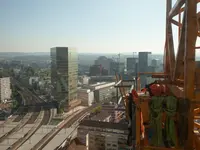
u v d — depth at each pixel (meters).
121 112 93.19
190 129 7.37
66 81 138.25
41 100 159.75
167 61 12.08
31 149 78.25
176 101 7.51
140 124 8.20
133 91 9.02
